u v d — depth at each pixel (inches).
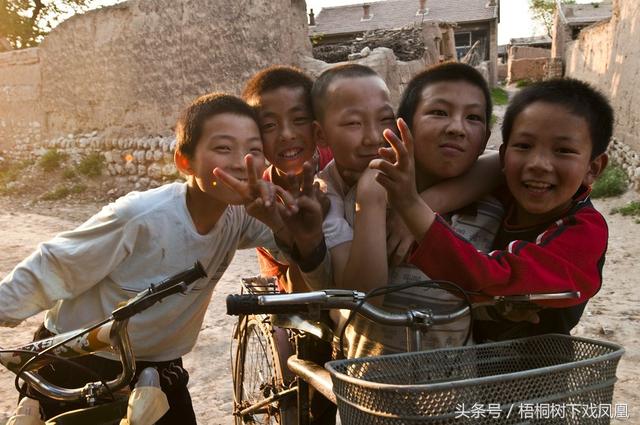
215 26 417.1
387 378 58.0
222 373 158.9
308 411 81.0
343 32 1792.6
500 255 59.6
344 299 59.2
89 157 491.5
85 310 81.5
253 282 98.0
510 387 47.8
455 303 69.6
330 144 76.1
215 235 80.5
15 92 558.6
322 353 83.2
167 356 87.0
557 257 58.9
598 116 61.9
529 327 68.6
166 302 80.2
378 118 74.4
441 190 69.0
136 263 78.3
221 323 194.2
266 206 61.8
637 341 170.6
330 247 69.1
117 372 83.9
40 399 78.0
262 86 84.0
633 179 387.9
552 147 61.5
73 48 500.7
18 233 340.8
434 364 60.1
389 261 70.7
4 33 868.6
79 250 75.5
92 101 494.9
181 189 79.4
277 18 407.5
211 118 72.9
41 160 516.4
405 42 585.9
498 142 530.3
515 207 70.4
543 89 62.9
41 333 86.4
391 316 60.4
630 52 461.4
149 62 450.0
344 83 74.3
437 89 68.0
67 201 452.4
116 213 75.6
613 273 239.1
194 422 93.4
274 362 96.2
